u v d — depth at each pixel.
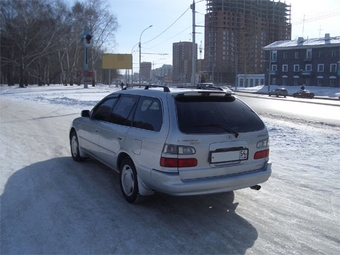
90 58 73.81
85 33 50.22
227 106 4.57
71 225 4.07
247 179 4.35
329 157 7.86
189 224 4.16
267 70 79.50
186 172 4.00
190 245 3.64
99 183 5.66
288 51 74.81
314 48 70.19
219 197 5.09
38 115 16.36
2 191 5.20
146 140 4.29
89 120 6.23
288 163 7.26
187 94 4.38
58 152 7.96
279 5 97.06
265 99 39.47
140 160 4.40
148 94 4.72
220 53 101.00
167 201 4.90
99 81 122.00
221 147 4.16
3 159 7.21
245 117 4.57
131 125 4.79
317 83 70.19
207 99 4.52
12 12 53.78
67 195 5.07
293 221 4.29
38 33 54.91
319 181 5.94
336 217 4.42
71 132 7.18
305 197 5.13
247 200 4.99
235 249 3.57
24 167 6.59
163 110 4.25
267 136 4.66
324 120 17.19
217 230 4.01
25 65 58.38
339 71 66.12
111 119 5.42
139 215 4.39
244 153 4.36
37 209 4.53
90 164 6.84
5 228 3.96
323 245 3.69
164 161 4.02
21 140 9.48
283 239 3.81
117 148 5.00
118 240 3.72
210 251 3.52
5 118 14.90
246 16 78.31
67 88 51.66
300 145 9.34
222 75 101.81
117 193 5.20
